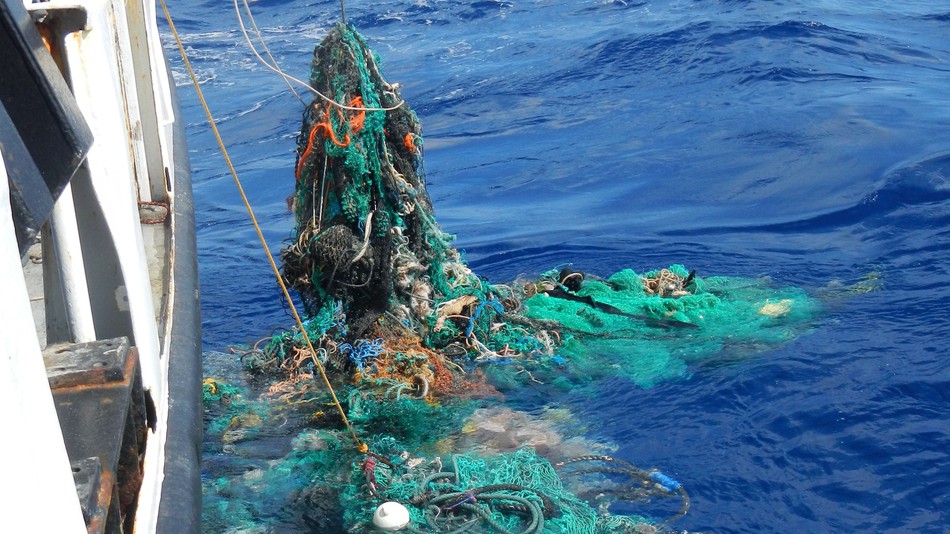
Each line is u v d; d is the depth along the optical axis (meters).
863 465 5.23
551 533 4.57
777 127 12.39
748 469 5.25
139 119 6.11
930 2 19.25
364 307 6.55
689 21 18.19
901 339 6.60
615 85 15.39
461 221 10.44
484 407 6.01
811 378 6.14
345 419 5.52
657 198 10.63
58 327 3.64
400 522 4.66
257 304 8.55
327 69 6.40
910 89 13.77
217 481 5.29
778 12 18.12
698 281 7.77
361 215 6.36
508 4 21.92
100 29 3.54
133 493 3.28
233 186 12.56
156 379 4.23
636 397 6.08
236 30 22.75
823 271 8.12
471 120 14.53
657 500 4.97
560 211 10.52
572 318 7.12
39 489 1.79
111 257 3.61
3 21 2.43
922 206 9.28
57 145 2.53
